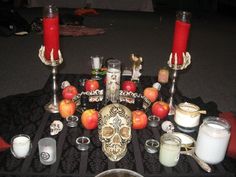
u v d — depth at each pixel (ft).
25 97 5.69
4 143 3.61
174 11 24.39
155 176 3.06
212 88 9.91
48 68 10.48
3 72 10.02
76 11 19.62
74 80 5.53
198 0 27.14
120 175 2.81
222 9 26.45
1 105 5.35
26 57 11.55
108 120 3.18
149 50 13.43
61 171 3.05
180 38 3.89
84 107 4.20
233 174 3.13
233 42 16.03
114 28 16.97
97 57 5.81
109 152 3.20
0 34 14.11
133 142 3.60
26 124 3.94
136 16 20.75
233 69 11.89
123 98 4.38
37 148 3.41
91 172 3.05
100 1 20.86
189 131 3.89
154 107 4.14
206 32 17.90
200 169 3.18
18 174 2.99
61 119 4.05
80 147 3.39
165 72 5.54
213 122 3.44
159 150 3.35
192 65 12.02
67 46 13.17
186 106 4.07
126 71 5.98
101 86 5.19
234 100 9.10
